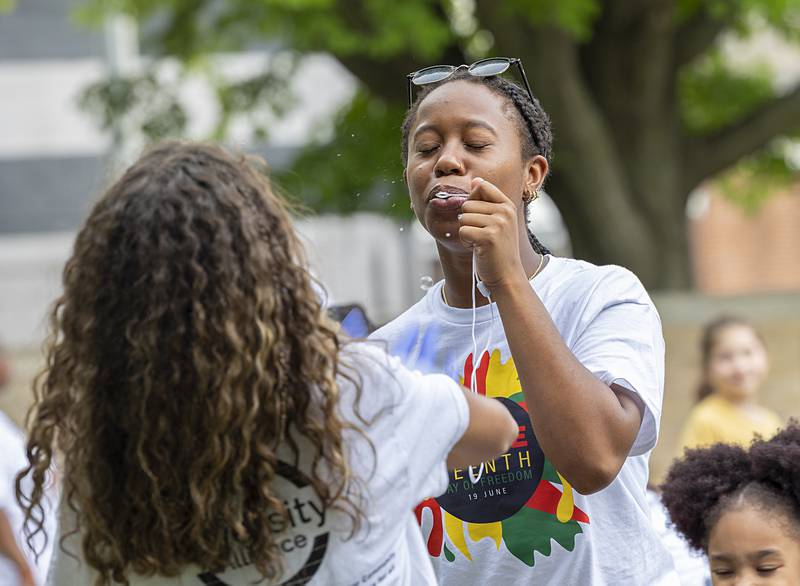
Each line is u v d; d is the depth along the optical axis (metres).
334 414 3.69
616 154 26.28
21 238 38.34
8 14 39.22
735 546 5.20
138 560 3.68
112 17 24.73
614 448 4.18
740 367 10.44
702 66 31.89
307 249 3.96
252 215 3.74
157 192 3.69
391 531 3.80
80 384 3.67
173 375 3.57
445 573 4.78
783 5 24.06
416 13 21.41
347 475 3.66
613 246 25.97
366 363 3.81
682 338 20.22
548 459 4.39
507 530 4.69
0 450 9.16
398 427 3.81
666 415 17.05
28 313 37.56
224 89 27.12
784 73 37.59
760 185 35.56
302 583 3.71
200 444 3.57
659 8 25.59
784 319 21.02
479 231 4.21
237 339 3.59
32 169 39.28
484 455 4.06
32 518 3.92
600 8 25.22
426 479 3.86
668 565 4.88
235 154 3.95
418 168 4.85
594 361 4.46
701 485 5.38
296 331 3.72
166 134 26.39
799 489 5.20
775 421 10.58
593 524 4.67
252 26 24.20
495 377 4.80
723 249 45.66
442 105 4.82
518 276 4.24
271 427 3.64
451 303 5.02
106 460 3.68
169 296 3.60
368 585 3.77
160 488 3.61
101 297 3.65
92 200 4.07
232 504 3.63
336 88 37.81
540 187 5.08
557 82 24.17
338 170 26.12
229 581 3.71
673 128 27.39
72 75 39.53
